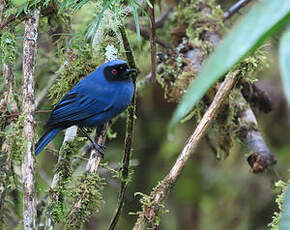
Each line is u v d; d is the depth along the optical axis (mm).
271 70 13898
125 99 9734
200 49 10820
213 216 14156
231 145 10422
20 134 6746
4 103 7703
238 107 10266
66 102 9336
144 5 9258
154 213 6641
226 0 14102
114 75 9281
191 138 6957
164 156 14148
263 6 2020
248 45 2004
